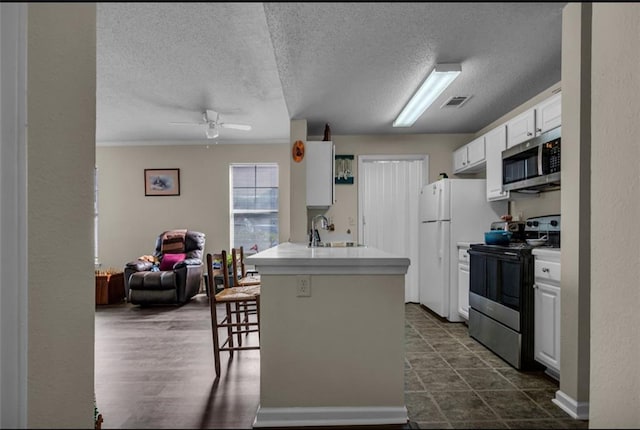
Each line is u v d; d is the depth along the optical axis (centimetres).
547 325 266
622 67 107
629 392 104
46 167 81
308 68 300
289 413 205
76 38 91
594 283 107
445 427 205
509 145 370
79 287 91
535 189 364
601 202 108
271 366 207
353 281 209
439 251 442
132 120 515
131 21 266
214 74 358
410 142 519
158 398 240
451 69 289
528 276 285
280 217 645
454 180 434
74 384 89
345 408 206
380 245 548
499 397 239
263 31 279
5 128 71
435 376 274
